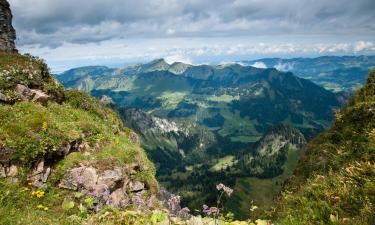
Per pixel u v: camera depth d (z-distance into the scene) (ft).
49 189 60.85
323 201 39.42
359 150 56.80
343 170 47.42
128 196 68.28
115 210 43.24
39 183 61.11
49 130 68.44
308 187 46.98
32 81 88.28
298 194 47.42
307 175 72.08
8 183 56.34
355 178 41.88
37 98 83.25
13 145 61.11
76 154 69.00
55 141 67.26
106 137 81.25
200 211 38.83
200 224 37.01
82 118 88.94
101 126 91.71
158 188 77.71
